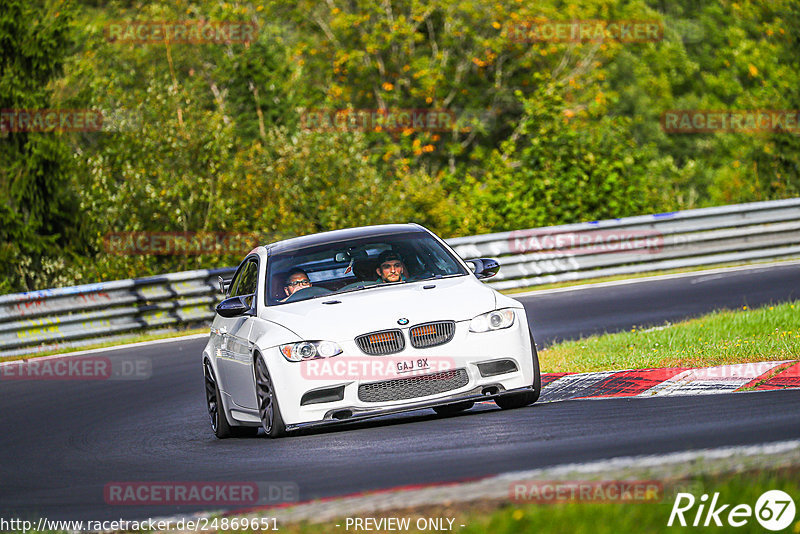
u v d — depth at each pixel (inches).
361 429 1137.4
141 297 2581.2
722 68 6953.7
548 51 5585.6
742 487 600.4
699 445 798.5
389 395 1075.9
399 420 1198.3
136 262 3321.9
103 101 3693.4
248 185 3494.1
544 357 1566.2
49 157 3533.5
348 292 1178.6
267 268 1252.5
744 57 6742.1
